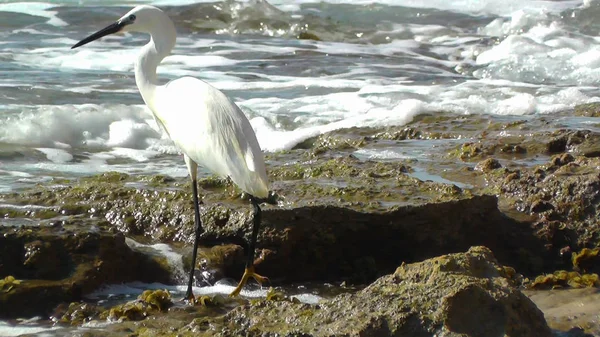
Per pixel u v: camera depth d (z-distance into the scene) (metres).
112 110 13.27
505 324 5.64
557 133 11.31
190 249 8.21
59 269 7.38
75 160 11.77
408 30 21.73
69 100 13.89
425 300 5.70
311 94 15.37
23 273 7.29
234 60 17.92
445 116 13.48
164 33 8.20
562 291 7.64
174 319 6.82
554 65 18.34
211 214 8.36
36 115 12.66
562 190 9.06
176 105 7.64
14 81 14.70
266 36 20.81
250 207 8.40
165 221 8.55
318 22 21.77
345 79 16.73
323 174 9.72
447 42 20.84
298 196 8.73
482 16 23.23
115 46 18.22
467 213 8.50
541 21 22.08
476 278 5.85
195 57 17.94
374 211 8.23
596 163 9.56
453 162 10.63
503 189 9.38
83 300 7.24
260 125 13.21
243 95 15.07
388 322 5.62
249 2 22.12
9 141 12.19
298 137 12.67
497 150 10.97
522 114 14.19
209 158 7.31
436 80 17.03
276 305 6.14
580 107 14.02
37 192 8.96
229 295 7.46
